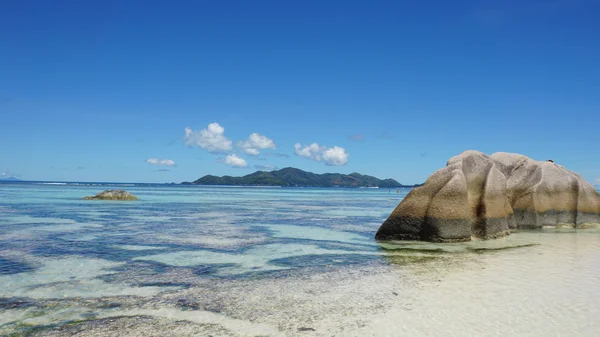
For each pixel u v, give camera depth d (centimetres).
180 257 1642
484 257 1650
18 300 1069
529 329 872
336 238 2186
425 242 2011
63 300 1073
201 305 1039
